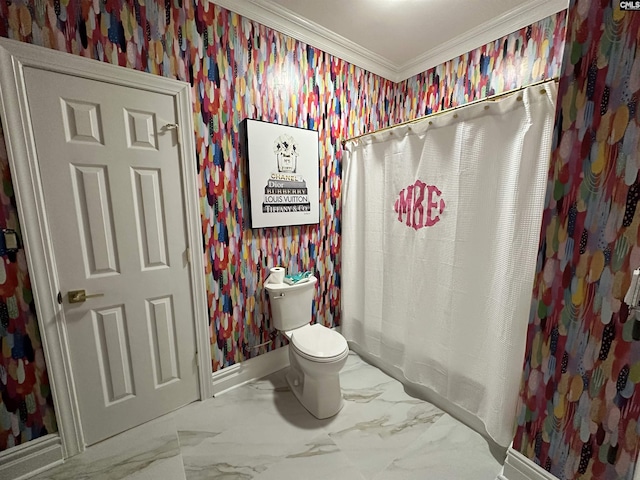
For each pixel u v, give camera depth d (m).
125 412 1.64
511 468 1.33
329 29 2.07
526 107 1.30
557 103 1.09
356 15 1.91
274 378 2.16
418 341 1.93
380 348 2.29
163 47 1.56
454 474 1.39
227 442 1.58
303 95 2.15
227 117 1.82
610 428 1.06
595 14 0.97
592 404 1.09
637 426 1.00
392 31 2.10
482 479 1.37
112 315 1.55
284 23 1.94
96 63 1.37
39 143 1.30
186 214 1.72
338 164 2.46
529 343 1.25
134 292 1.60
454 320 1.71
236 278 1.99
